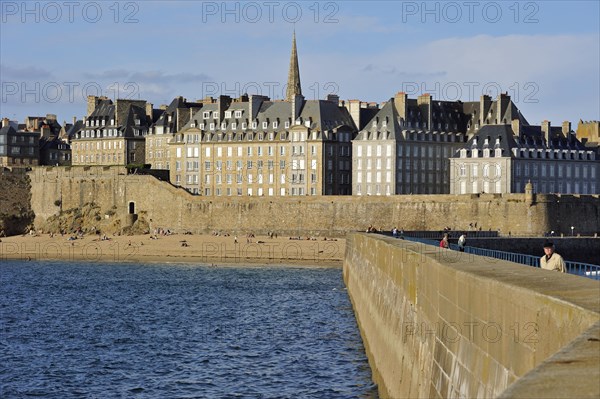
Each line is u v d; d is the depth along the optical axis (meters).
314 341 86.50
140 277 158.00
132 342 88.88
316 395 62.97
